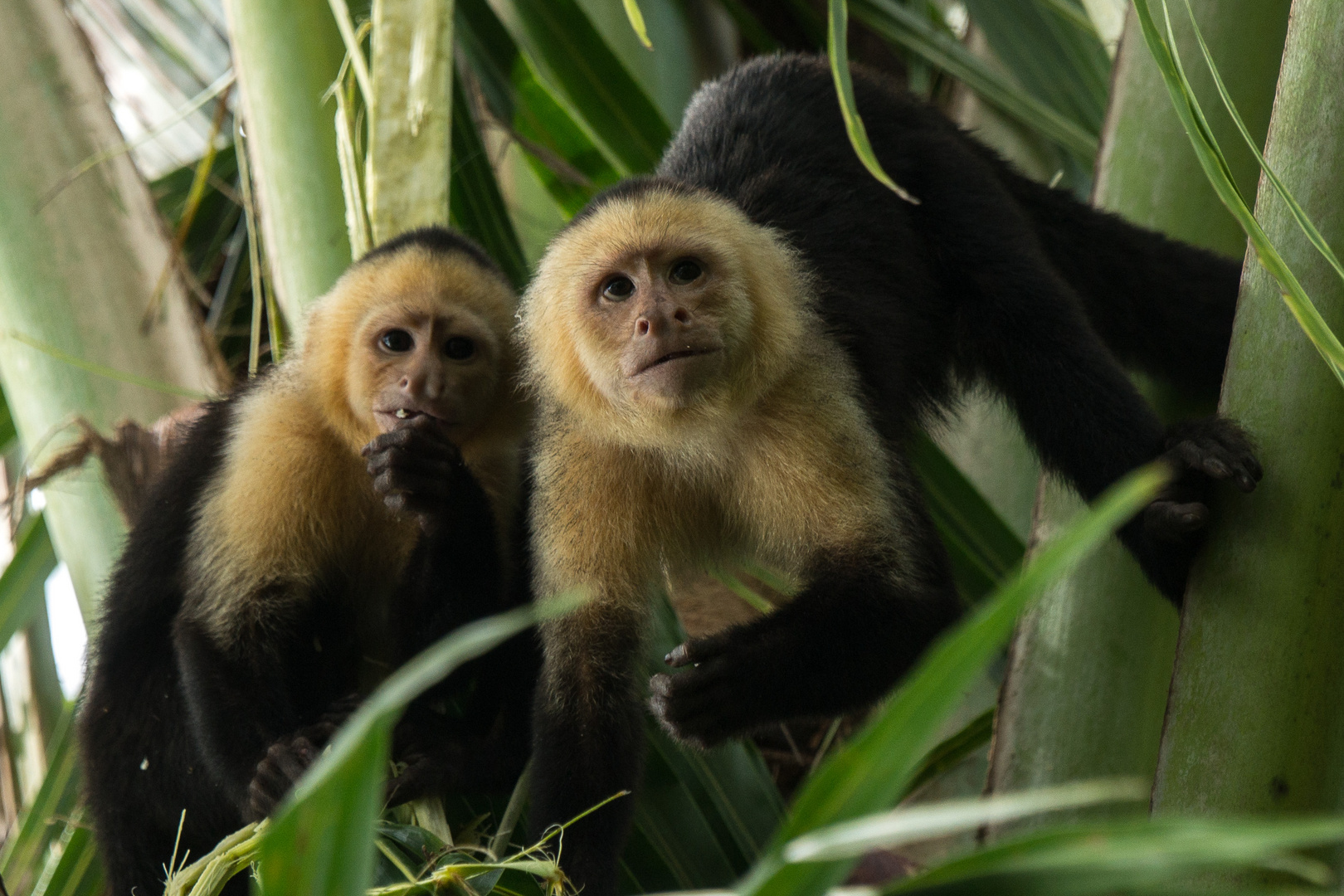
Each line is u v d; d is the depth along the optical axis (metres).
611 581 6.09
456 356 6.70
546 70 7.67
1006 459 7.81
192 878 3.89
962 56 8.50
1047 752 5.43
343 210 6.79
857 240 6.56
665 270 5.86
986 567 6.82
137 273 6.90
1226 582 4.07
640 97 7.64
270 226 6.89
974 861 1.68
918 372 6.67
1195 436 4.75
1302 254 4.11
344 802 1.81
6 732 8.27
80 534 6.74
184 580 6.63
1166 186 6.70
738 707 5.34
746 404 5.86
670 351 5.70
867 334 6.24
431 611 6.28
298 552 6.76
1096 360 6.25
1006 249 6.65
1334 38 4.13
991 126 8.90
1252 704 3.89
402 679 1.74
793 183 6.69
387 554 7.13
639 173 7.68
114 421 6.72
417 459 6.15
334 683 7.00
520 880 4.81
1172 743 4.05
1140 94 6.66
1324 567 3.90
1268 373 4.19
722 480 6.26
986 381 6.81
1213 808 3.89
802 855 1.68
